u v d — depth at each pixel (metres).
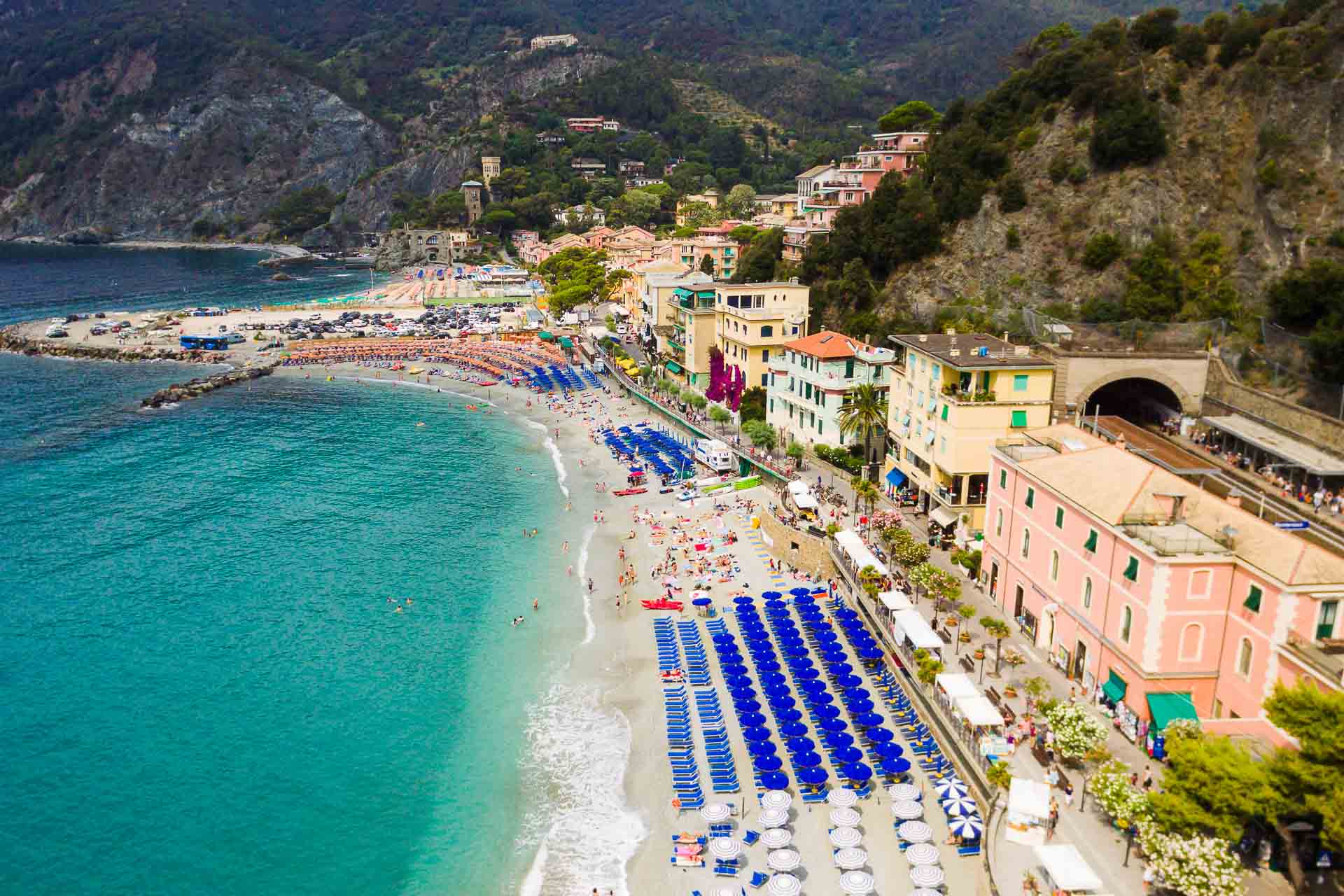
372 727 65.94
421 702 69.00
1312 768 39.22
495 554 96.62
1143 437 80.06
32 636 79.00
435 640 78.12
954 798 49.53
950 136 141.62
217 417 156.88
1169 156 119.12
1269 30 119.81
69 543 99.69
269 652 76.44
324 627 80.69
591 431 143.50
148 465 129.00
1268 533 52.31
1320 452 72.81
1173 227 115.06
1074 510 61.22
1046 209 123.94
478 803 57.75
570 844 53.81
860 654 69.75
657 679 71.06
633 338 197.50
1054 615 63.88
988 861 46.38
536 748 63.09
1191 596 52.53
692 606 82.31
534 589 87.88
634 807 56.69
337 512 109.81
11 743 63.91
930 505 89.06
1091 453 64.81
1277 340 91.06
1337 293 90.94
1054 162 126.12
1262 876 42.75
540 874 51.50
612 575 90.12
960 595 69.88
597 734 64.38
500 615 82.62
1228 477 74.38
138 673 73.12
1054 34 147.50
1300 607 47.78
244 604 85.12
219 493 116.69
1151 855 42.31
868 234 140.00
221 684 71.50
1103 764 48.72
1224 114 119.38
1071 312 113.50
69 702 69.00
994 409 81.31
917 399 90.69
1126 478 59.84
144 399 169.38
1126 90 123.12
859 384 103.75
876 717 60.97
